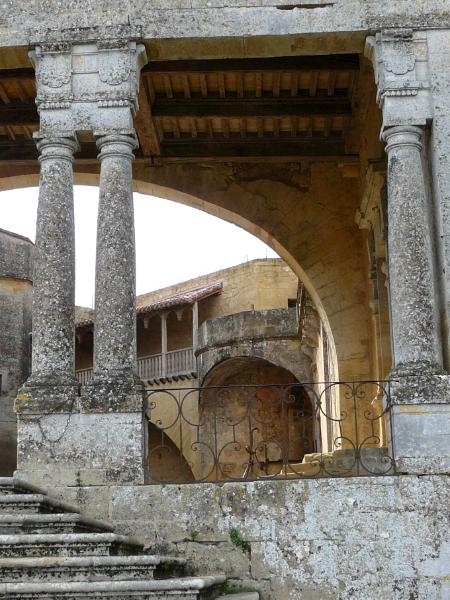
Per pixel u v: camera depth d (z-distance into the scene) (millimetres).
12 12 13352
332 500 11602
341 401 19234
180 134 19281
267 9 13211
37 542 10117
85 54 13227
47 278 12625
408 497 11531
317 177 19922
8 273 35500
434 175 12773
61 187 12898
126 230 12742
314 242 19750
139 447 11945
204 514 11695
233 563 11516
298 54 13547
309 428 33250
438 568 11305
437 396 11789
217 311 41656
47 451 11961
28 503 10883
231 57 13586
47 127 13016
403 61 13023
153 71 16406
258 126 18891
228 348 34062
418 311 12148
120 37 13172
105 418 12039
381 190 16734
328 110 17844
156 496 11773
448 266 12367
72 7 13320
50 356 12391
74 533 10438
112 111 13039
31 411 12078
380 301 17844
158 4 13273
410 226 12438
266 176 19953
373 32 13148
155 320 40750
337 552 11445
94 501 11773
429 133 13070
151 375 38969
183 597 9344
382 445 17859
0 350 34875
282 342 33250
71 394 12180
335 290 19625
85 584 9250
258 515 11641
